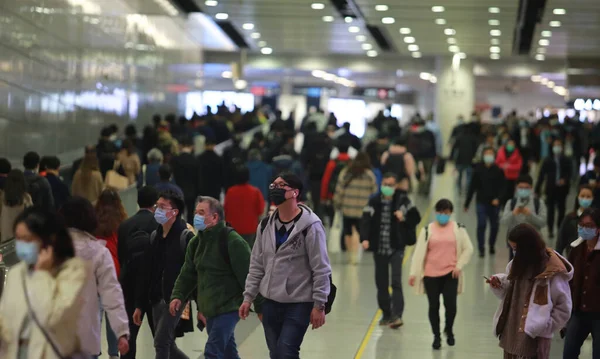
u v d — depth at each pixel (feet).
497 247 132.67
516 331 53.31
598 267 59.06
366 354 75.05
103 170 112.06
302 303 52.60
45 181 87.51
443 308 92.84
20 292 38.86
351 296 99.76
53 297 38.60
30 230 38.75
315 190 140.46
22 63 139.85
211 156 124.88
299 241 52.54
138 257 59.11
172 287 57.88
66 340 38.70
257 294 54.90
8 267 65.05
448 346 77.92
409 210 82.99
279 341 52.13
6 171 90.12
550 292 52.85
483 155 122.11
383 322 85.10
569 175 137.39
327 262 52.65
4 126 131.75
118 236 59.98
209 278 55.42
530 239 52.95
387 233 83.05
